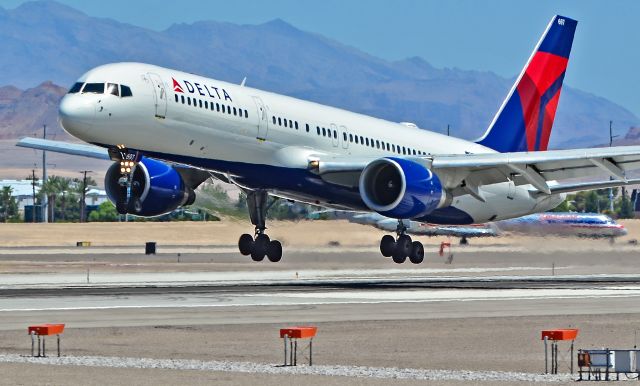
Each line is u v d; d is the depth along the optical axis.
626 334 74.69
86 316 83.19
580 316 85.25
